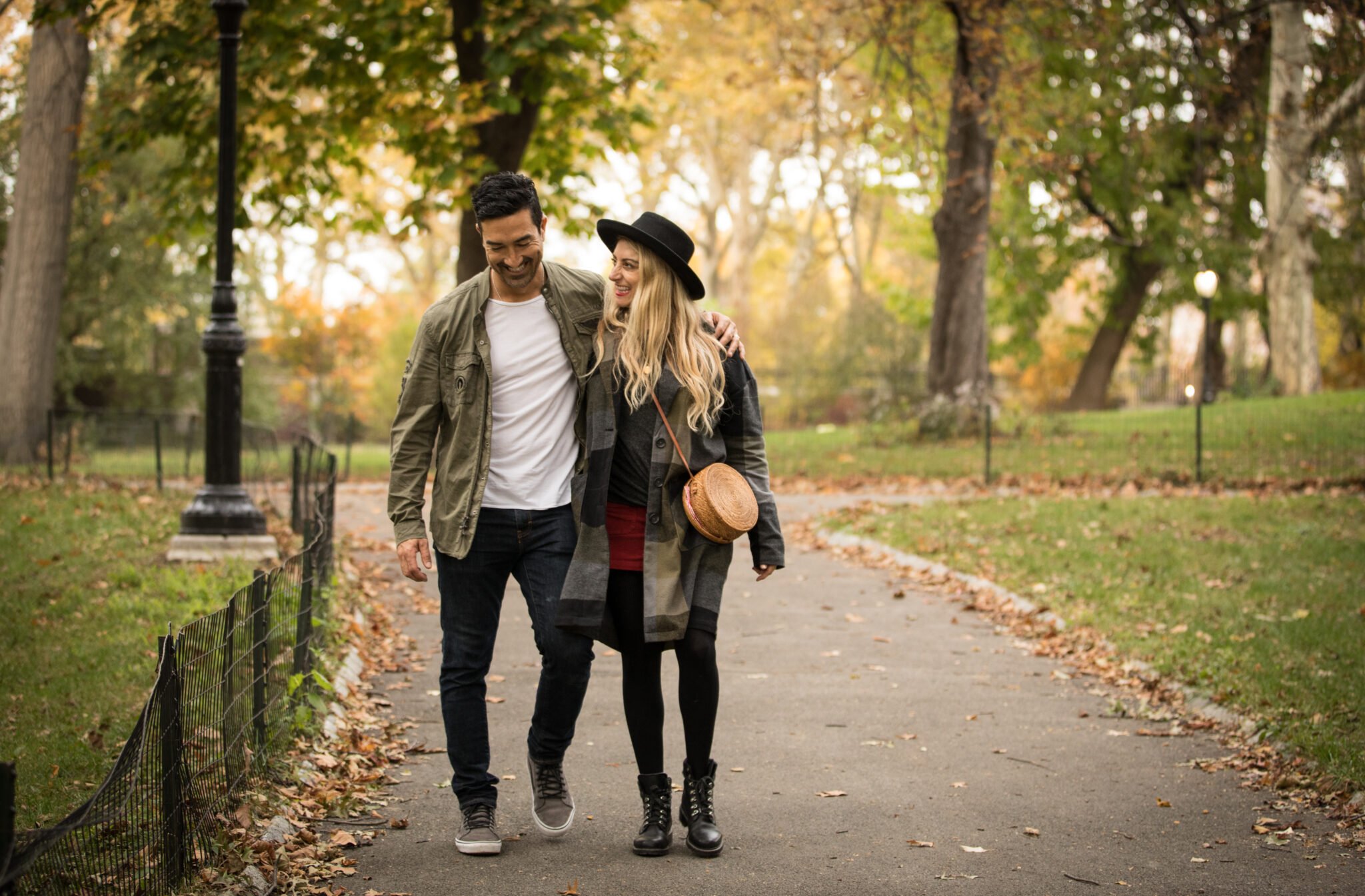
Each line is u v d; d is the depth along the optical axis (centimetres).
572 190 1587
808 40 1855
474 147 1398
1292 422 1883
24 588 766
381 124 1449
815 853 401
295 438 1294
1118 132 2516
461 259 1614
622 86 1488
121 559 873
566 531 386
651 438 375
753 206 4144
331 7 1341
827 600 901
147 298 2469
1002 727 569
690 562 378
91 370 2517
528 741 404
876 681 657
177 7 1334
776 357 3384
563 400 387
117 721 502
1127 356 4219
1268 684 588
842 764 509
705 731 389
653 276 373
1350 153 2378
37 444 1698
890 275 4825
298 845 390
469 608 387
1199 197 2366
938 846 412
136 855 313
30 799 407
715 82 2608
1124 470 1612
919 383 3034
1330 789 461
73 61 1720
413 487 383
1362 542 1016
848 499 1501
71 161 1725
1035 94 1864
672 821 424
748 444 391
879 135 2153
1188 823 439
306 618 544
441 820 429
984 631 793
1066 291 5081
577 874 377
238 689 411
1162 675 638
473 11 1377
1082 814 448
